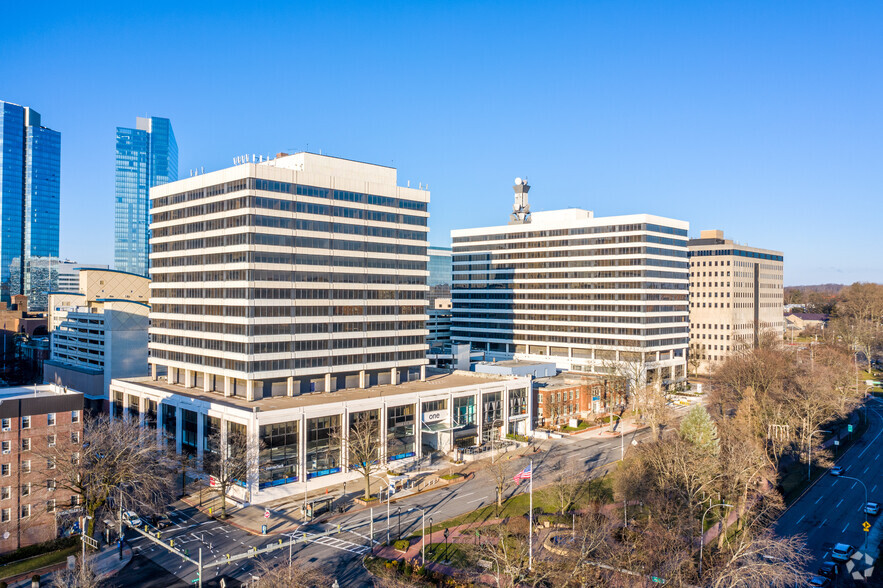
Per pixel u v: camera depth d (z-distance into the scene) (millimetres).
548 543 72062
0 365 197875
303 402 104812
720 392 150750
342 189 119000
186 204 120125
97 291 166125
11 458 75062
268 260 107750
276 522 82375
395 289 127438
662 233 190250
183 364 119625
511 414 132250
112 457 77125
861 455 119500
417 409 115062
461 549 72312
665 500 78562
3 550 73625
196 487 96562
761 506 87000
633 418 151000
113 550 73188
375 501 90625
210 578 65750
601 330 190250
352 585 63906
